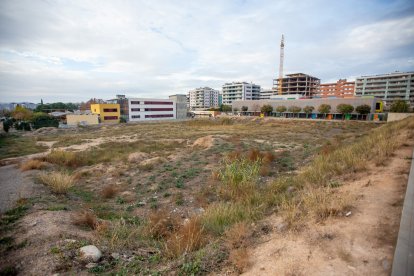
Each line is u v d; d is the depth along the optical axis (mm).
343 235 3453
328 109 64125
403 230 3180
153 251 4195
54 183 8695
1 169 13445
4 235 4402
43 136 39469
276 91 116125
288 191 6695
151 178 10547
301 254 3137
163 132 36969
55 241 4113
